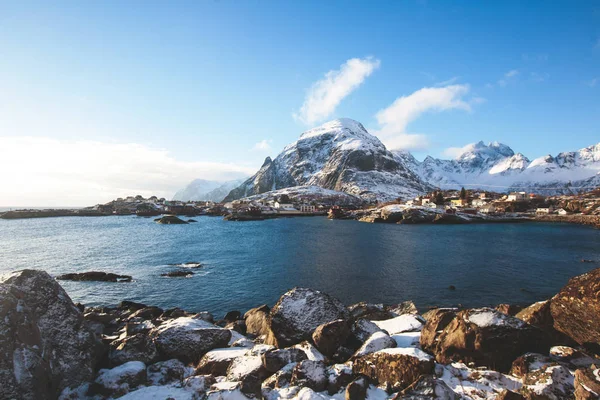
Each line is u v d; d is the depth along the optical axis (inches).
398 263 2174.0
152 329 559.8
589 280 428.5
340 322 490.9
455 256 2463.1
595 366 297.4
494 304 1336.1
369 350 435.8
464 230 4896.7
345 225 5984.3
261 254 2541.8
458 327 426.6
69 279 1696.6
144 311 960.9
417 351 378.6
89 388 363.6
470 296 1445.6
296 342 508.7
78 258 2357.3
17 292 357.4
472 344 405.1
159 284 1627.7
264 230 4813.0
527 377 330.3
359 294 1470.2
